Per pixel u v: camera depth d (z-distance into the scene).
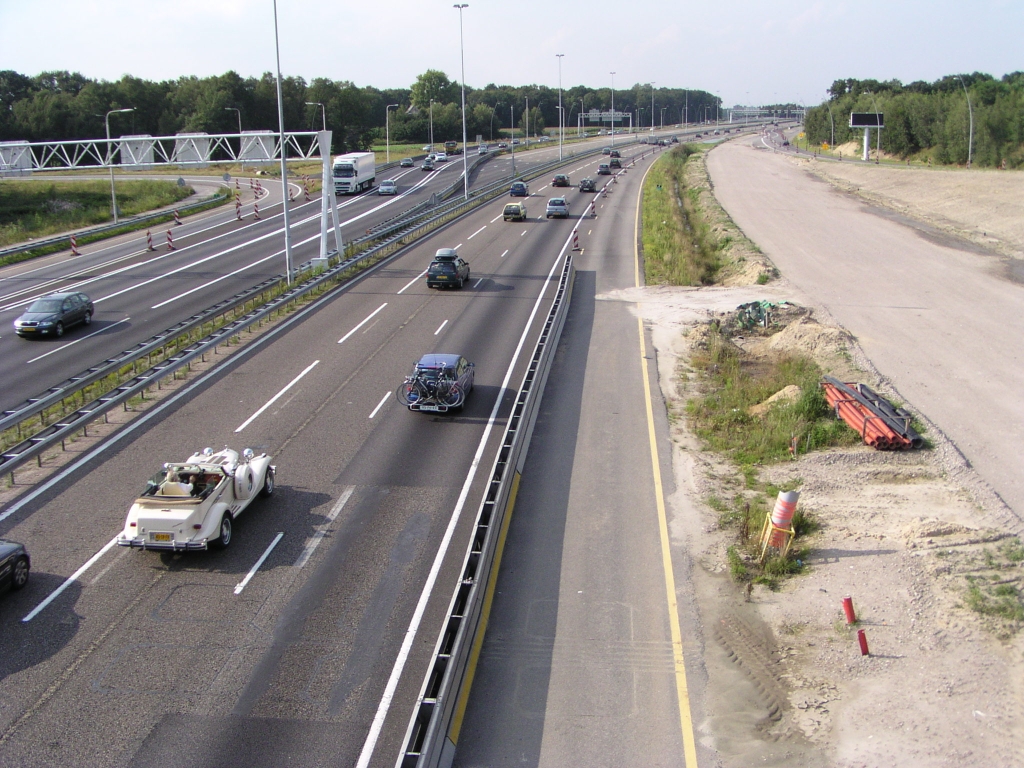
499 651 13.45
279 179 106.88
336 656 13.30
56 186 95.88
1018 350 31.45
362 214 70.81
